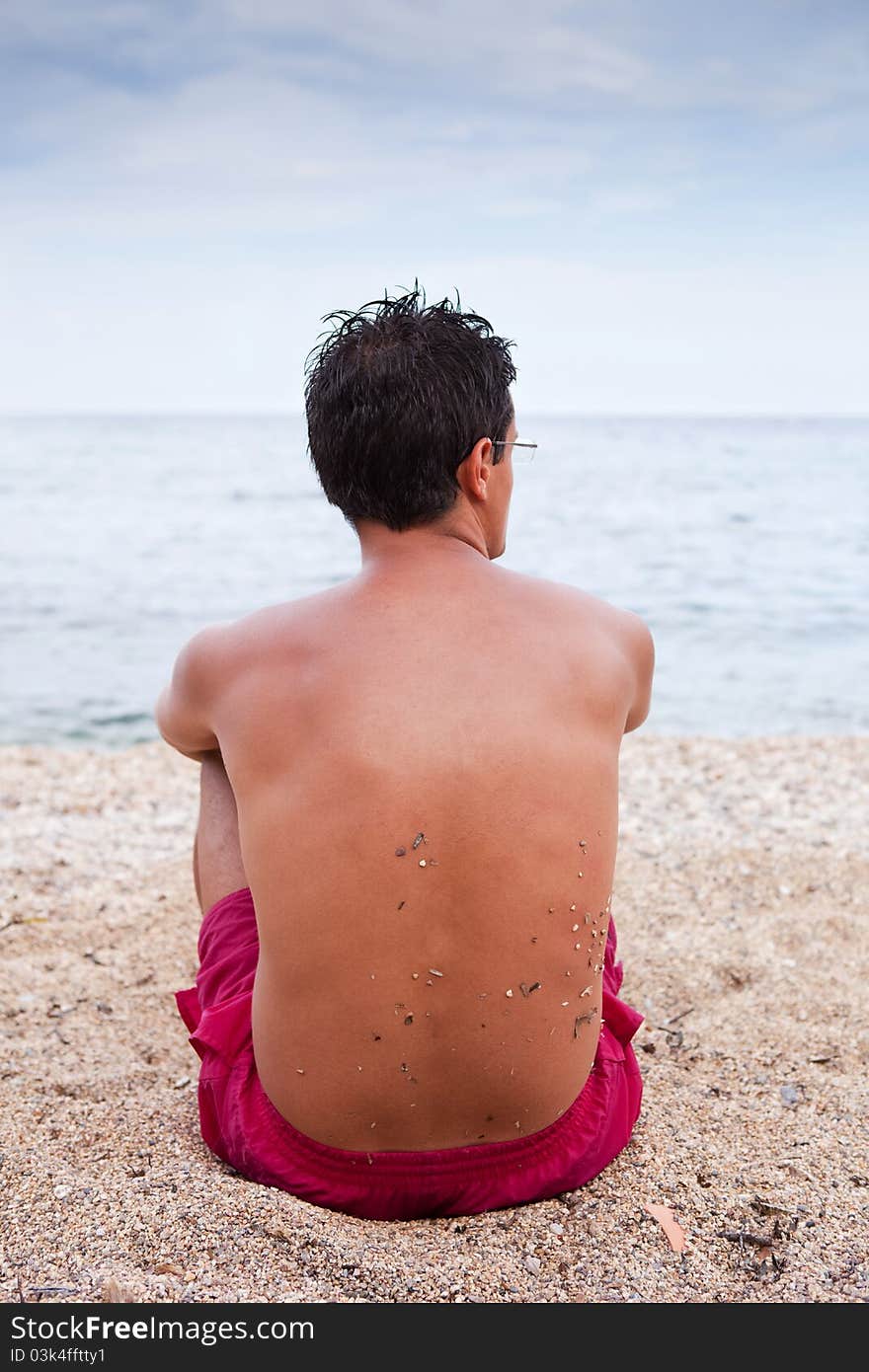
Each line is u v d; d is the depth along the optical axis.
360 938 1.35
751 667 9.90
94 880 3.42
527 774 1.36
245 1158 1.60
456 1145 1.52
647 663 1.56
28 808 4.34
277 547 20.25
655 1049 2.28
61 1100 1.97
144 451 61.03
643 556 18.80
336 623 1.42
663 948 2.85
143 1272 1.43
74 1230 1.51
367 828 1.33
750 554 19.00
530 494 33.50
